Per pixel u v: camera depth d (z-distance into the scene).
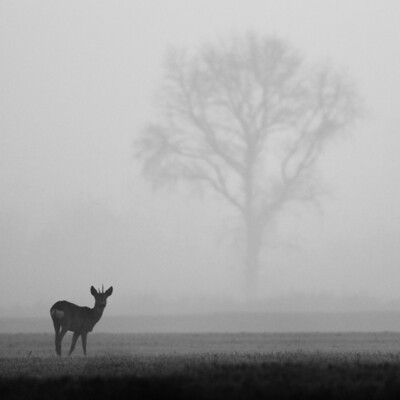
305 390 50.00
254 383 52.62
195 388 50.69
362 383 52.69
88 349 107.06
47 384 53.47
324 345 112.75
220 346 112.12
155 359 75.12
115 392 49.69
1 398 48.34
